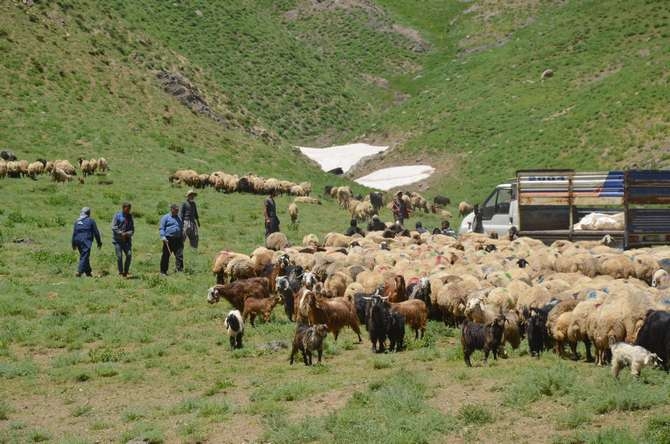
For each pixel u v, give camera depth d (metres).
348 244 25.94
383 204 49.06
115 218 22.41
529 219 27.84
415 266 19.81
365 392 11.31
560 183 27.22
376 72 105.06
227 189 42.44
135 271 23.28
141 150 46.62
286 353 14.95
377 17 119.31
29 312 18.06
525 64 84.06
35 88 48.94
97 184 38.38
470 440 9.15
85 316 17.98
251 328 16.86
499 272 17.55
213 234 30.78
